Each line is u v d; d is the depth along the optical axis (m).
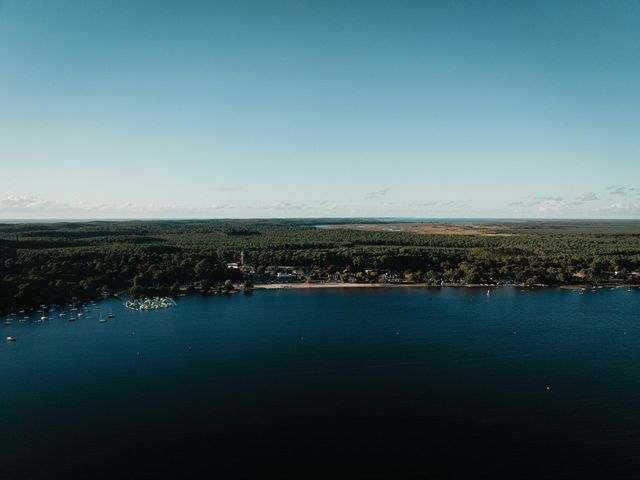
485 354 174.00
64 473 103.94
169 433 119.69
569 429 120.38
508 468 105.00
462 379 151.25
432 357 171.38
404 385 146.88
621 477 101.81
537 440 115.56
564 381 149.12
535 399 136.62
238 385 147.88
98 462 107.81
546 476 102.25
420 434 118.62
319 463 107.25
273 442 115.69
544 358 169.62
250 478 102.31
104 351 180.50
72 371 159.75
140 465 106.75
